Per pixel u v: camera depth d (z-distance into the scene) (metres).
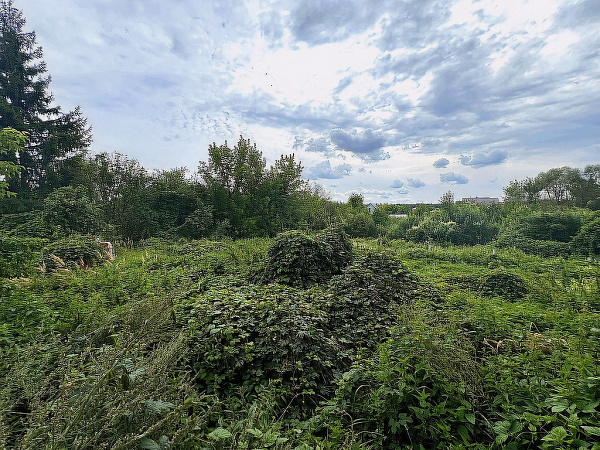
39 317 3.92
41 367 2.20
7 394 1.78
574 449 1.96
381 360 2.94
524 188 29.69
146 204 17.88
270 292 5.12
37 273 6.33
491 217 19.59
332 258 7.70
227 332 3.46
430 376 2.67
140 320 3.50
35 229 12.19
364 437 2.54
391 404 2.61
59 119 23.66
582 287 6.60
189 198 19.23
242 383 3.29
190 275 7.29
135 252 13.22
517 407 2.42
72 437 1.54
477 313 4.54
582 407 2.16
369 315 4.83
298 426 2.69
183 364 3.06
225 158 20.77
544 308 5.83
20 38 22.70
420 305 4.80
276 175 22.19
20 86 22.17
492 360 3.08
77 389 1.83
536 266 10.41
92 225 14.11
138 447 1.58
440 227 18.31
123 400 1.69
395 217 23.94
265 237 18.47
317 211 21.98
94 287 5.88
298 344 3.47
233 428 2.20
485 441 2.40
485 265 11.34
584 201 26.98
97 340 3.11
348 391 2.87
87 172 18.08
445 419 2.45
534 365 2.91
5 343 3.14
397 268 6.87
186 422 1.87
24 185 21.44
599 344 3.16
